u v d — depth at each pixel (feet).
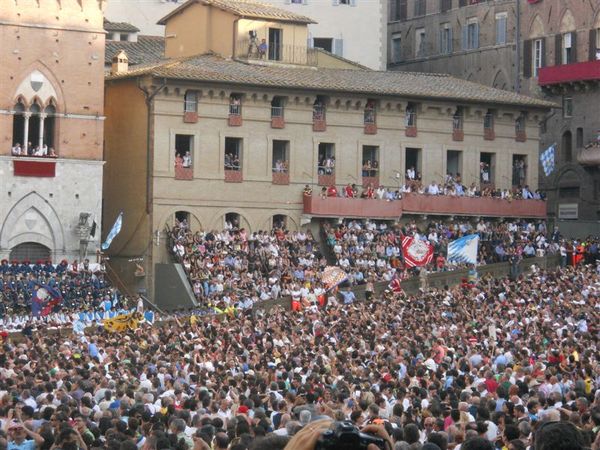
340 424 86.63
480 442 134.41
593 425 202.59
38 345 401.29
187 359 357.82
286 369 336.29
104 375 315.58
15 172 630.33
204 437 187.01
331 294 615.98
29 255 637.30
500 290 572.51
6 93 627.87
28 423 210.59
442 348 369.91
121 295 631.97
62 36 638.94
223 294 614.75
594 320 468.34
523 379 291.58
